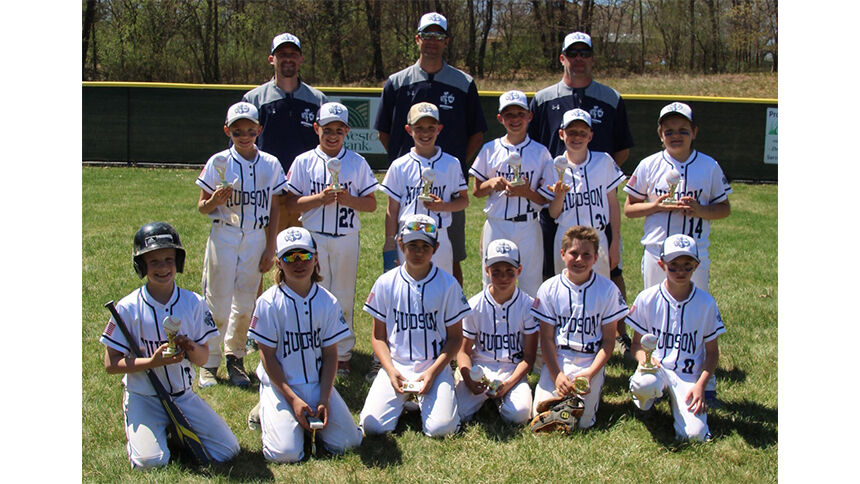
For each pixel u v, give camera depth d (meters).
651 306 4.73
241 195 5.20
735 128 15.87
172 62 34.19
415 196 5.46
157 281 4.04
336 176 5.21
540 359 5.46
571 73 6.03
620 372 5.51
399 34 36.44
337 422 4.22
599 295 4.75
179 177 14.57
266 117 6.05
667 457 4.16
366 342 6.04
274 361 4.27
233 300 5.29
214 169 5.14
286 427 4.12
